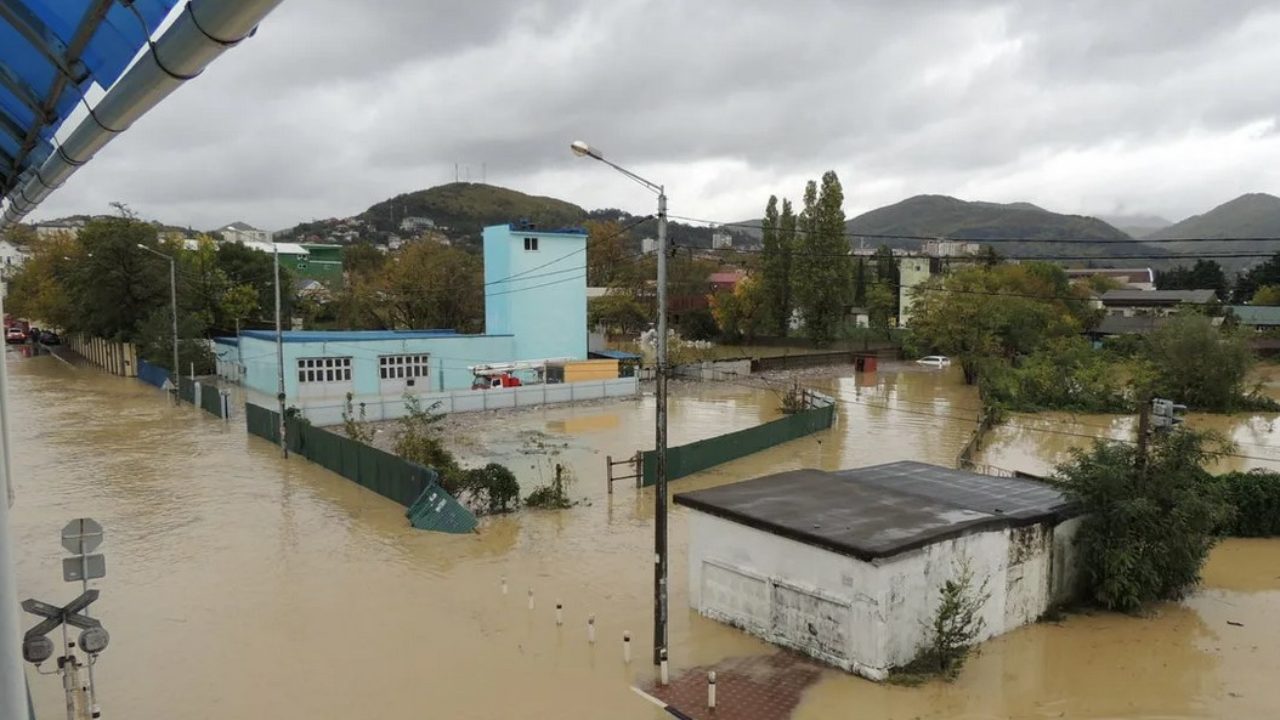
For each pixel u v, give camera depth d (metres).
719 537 14.98
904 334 73.31
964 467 26.89
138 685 12.56
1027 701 12.05
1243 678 12.87
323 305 76.00
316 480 25.84
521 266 48.19
